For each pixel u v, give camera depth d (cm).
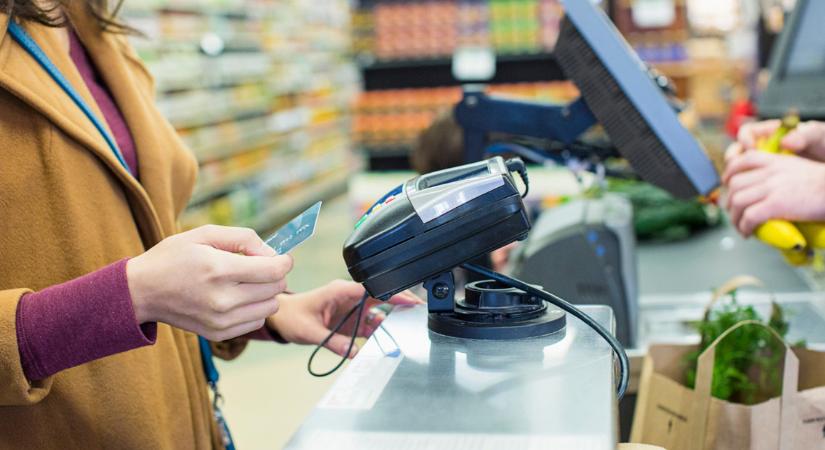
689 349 179
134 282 97
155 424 121
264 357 472
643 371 175
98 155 116
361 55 686
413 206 101
